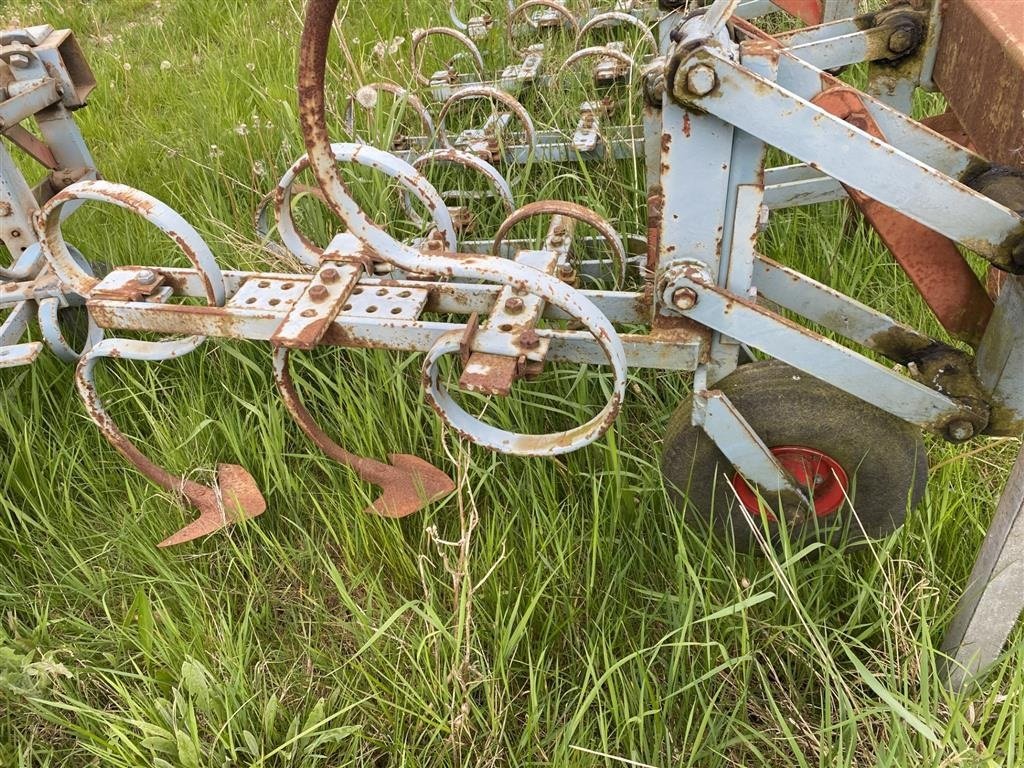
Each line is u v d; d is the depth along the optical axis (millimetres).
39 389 2572
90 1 6000
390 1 5305
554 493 2029
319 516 2234
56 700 1848
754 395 1737
